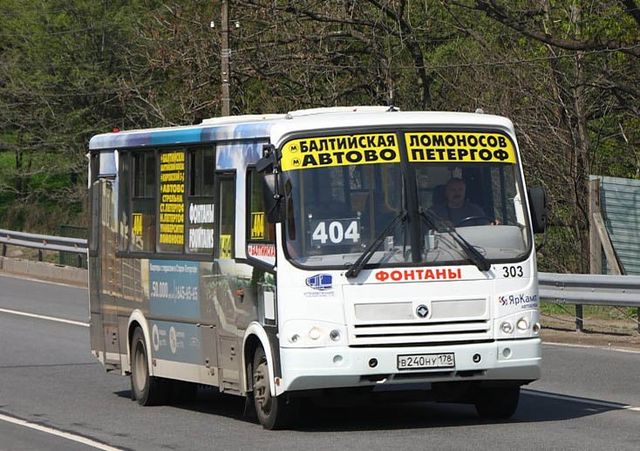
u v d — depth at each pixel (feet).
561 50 179.52
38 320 138.72
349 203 62.90
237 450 58.85
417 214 62.95
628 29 164.76
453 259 62.59
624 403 73.36
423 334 61.87
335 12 210.38
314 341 61.36
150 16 273.54
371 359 61.11
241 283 67.31
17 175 306.76
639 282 109.50
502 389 67.15
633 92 171.12
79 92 291.79
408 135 64.23
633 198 139.13
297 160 63.21
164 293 77.51
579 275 113.09
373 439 60.64
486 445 57.41
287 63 215.92
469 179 64.23
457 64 200.23
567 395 77.36
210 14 228.84
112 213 85.97
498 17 168.76
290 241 62.28
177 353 76.02
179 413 75.87
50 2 298.76
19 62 306.14
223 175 70.33
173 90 244.42
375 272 61.77
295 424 65.41
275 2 209.87
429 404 76.28
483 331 62.59
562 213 174.60
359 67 213.46
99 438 65.36
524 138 179.83
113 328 85.87
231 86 225.97
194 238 73.97
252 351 67.15
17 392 86.94
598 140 181.47
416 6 213.66
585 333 113.09
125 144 83.71
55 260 226.99
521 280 63.41
